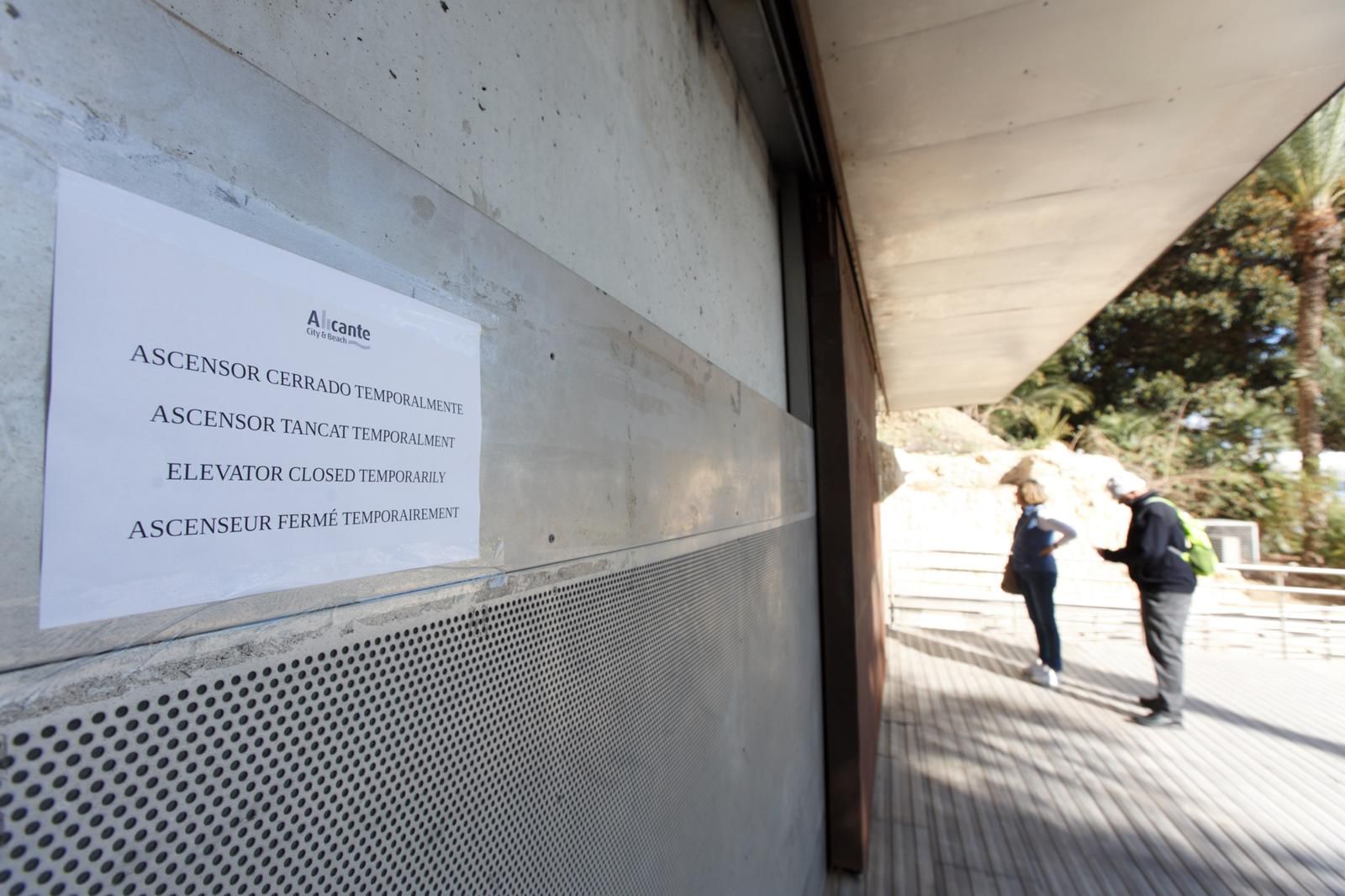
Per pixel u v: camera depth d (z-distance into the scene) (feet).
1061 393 61.05
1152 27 6.32
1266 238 51.93
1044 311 16.69
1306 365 48.75
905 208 10.50
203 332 1.28
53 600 1.07
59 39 1.11
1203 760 12.66
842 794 8.82
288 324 1.46
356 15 1.76
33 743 1.05
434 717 1.89
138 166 1.20
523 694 2.31
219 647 1.32
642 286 3.78
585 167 3.11
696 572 4.16
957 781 11.79
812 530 8.73
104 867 1.15
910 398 32.42
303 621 1.49
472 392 2.06
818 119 7.18
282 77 1.52
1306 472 47.80
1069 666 19.31
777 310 8.30
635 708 3.20
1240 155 8.73
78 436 1.10
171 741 1.25
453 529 1.96
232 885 1.35
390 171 1.78
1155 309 56.34
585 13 3.20
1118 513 31.40
